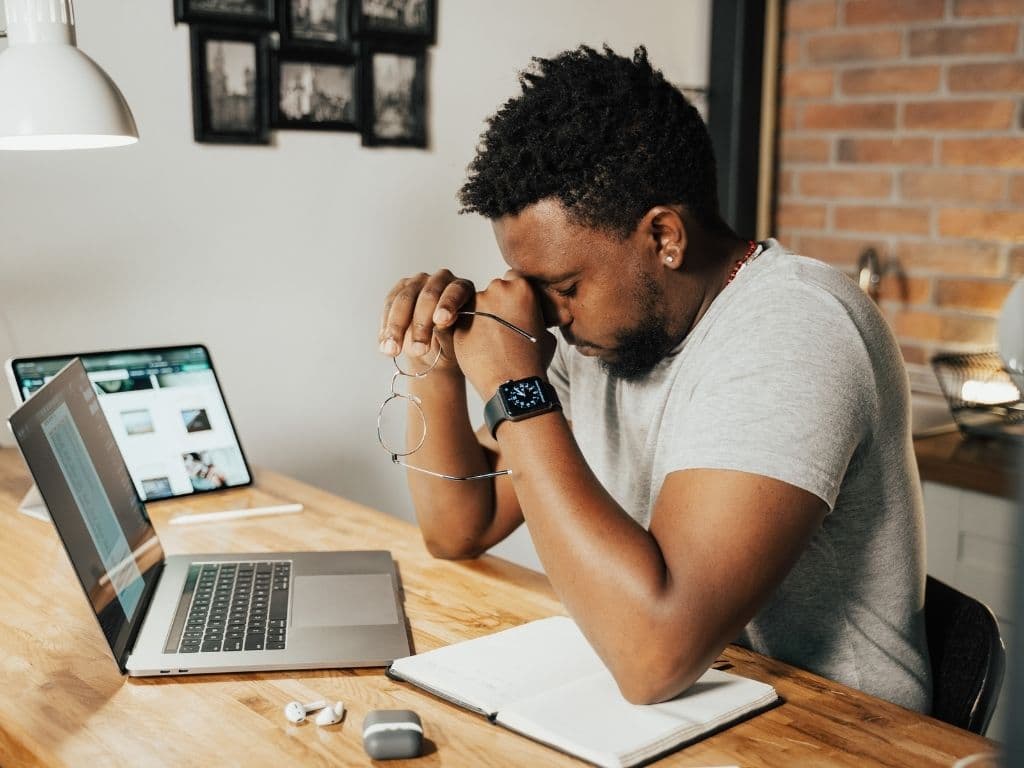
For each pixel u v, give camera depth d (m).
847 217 2.84
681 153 1.07
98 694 1.00
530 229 1.08
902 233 2.73
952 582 2.41
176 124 2.09
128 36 2.00
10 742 0.93
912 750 0.90
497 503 1.39
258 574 1.30
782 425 0.98
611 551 0.96
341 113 2.29
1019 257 2.49
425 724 0.94
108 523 1.17
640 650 0.93
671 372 1.18
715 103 2.92
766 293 1.09
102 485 1.21
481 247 2.57
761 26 2.87
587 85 1.05
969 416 2.55
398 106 2.37
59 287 2.00
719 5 2.88
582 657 1.07
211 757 0.88
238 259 2.21
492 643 1.10
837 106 2.82
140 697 0.99
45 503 1.00
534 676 1.02
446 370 1.33
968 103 2.56
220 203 2.17
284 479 1.81
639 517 1.28
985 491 2.32
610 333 1.13
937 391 2.67
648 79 1.09
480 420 2.67
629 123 1.05
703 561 0.95
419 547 1.45
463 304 1.14
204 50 2.09
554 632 1.13
